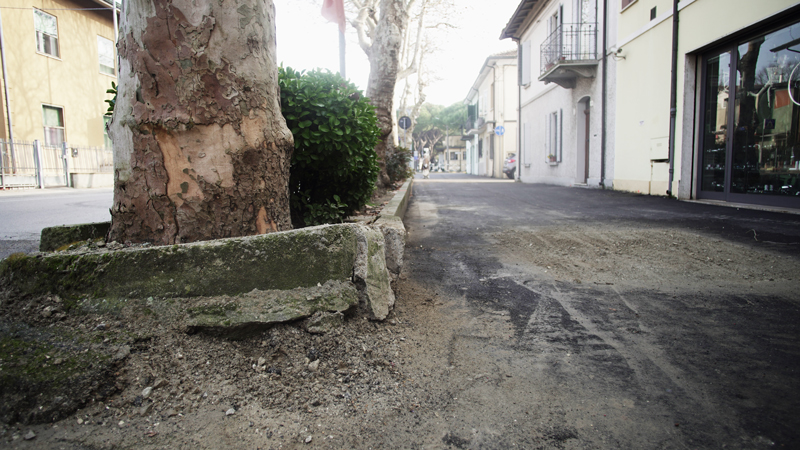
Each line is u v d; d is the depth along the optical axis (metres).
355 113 4.23
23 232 6.42
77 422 1.79
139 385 1.96
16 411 1.77
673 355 2.54
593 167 14.20
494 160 32.38
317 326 2.38
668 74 9.98
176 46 2.49
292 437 1.81
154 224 2.63
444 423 1.93
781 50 7.37
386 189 10.17
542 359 2.53
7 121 16.62
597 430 1.88
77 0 19.86
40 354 1.91
